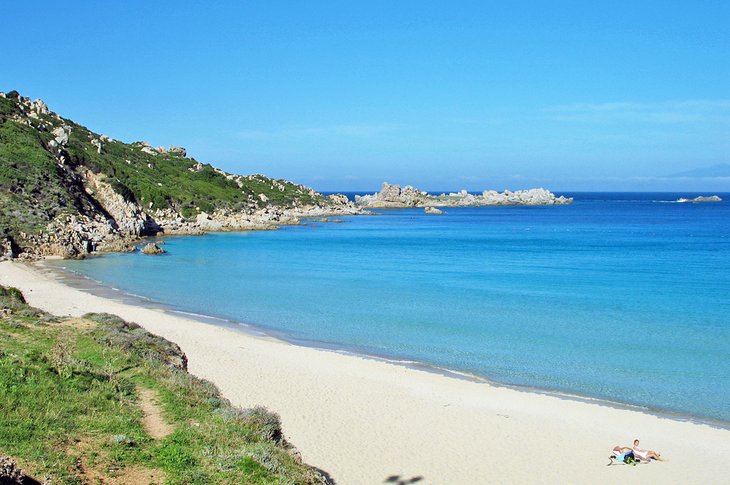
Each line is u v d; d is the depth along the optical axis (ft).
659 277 211.20
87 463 40.68
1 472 32.50
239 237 380.37
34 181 281.54
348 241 366.63
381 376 95.81
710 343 118.62
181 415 52.80
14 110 375.86
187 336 119.14
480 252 305.32
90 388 54.70
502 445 69.67
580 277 213.25
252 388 86.94
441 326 135.85
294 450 55.72
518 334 127.44
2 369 53.57
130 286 187.21
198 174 523.29
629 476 62.49
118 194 347.56
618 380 95.76
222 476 42.16
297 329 133.08
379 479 59.77
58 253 242.37
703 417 80.28
